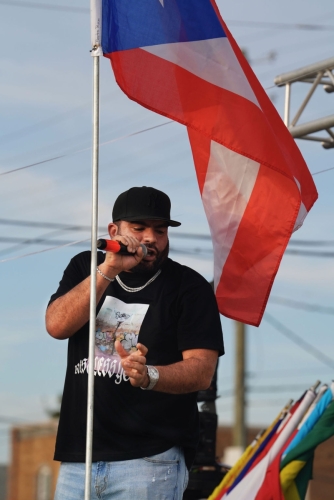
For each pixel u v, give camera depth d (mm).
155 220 6957
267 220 8461
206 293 7031
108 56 7348
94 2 7207
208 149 8727
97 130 6801
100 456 6711
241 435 27469
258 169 8539
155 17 7707
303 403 10688
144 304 6930
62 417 6969
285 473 10211
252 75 8367
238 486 10656
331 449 38969
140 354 6328
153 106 7707
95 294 6543
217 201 8656
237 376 28000
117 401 6762
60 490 6883
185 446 6898
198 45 7969
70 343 7051
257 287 8453
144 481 6656
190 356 6805
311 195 8570
